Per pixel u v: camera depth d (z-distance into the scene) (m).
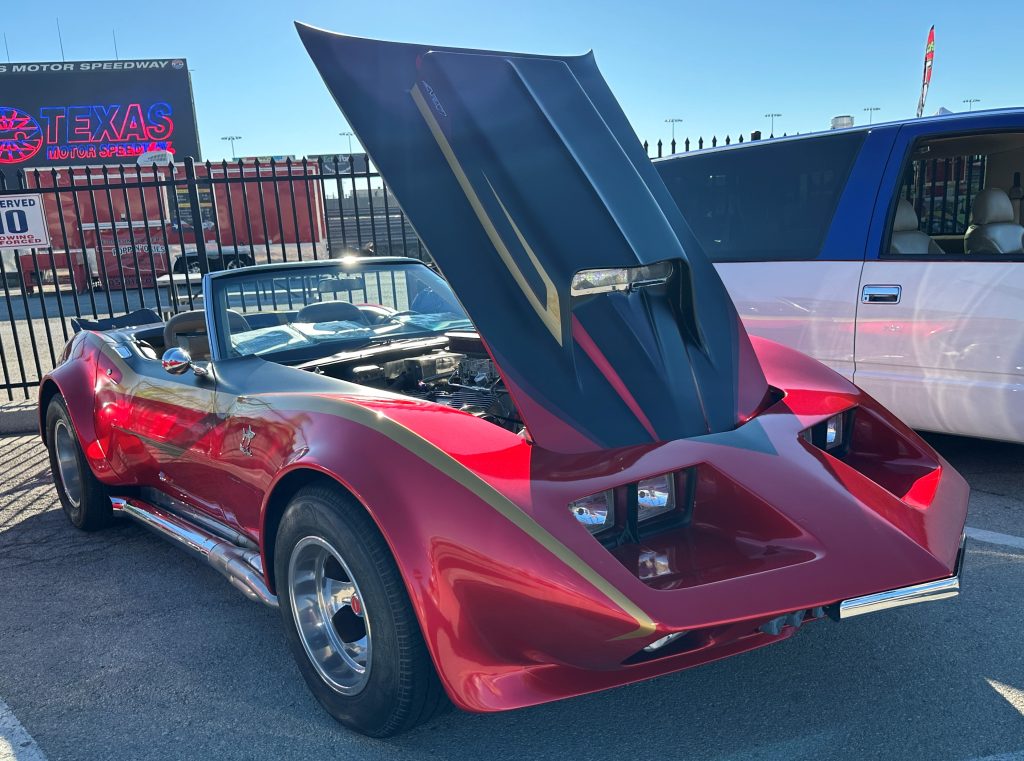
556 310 2.55
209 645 3.04
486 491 2.08
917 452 2.79
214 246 20.08
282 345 3.44
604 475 2.19
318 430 2.44
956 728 2.29
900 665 2.63
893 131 4.39
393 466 2.18
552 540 1.99
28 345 12.51
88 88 43.22
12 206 7.23
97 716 2.60
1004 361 3.93
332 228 21.72
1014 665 2.60
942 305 4.10
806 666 2.65
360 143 2.54
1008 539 3.59
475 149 2.66
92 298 7.48
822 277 4.54
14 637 3.18
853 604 2.02
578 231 2.65
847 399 2.85
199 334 4.01
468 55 2.84
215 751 2.38
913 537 2.20
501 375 2.41
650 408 2.50
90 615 3.34
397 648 2.14
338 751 2.35
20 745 2.46
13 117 42.66
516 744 2.34
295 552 2.46
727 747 2.26
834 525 2.16
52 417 4.34
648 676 2.10
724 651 2.17
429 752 2.32
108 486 4.23
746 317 4.89
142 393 3.61
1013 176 4.74
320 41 2.62
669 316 2.82
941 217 4.97
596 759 2.25
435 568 2.04
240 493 2.95
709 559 2.15
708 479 2.30
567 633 1.95
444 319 3.92
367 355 3.20
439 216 2.55
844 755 2.20
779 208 4.77
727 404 2.65
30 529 4.49
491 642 2.06
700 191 5.14
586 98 3.02
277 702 2.63
